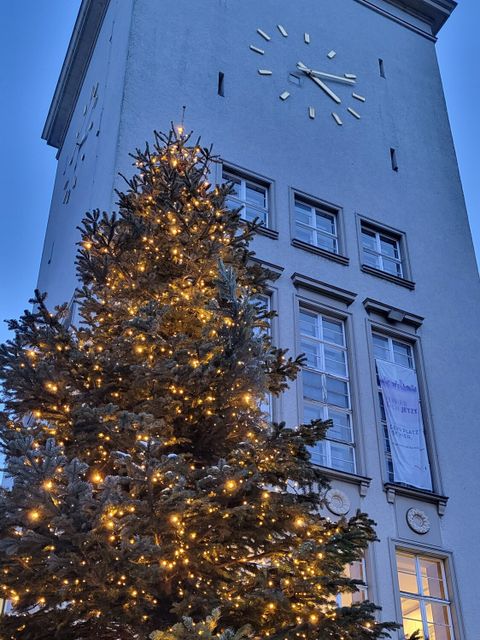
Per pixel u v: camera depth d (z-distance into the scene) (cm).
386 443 1612
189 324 1006
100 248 1060
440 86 2461
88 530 664
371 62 2331
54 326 948
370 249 1933
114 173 1599
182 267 1059
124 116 1703
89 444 841
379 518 1463
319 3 2339
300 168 1920
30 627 778
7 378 892
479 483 1652
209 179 1742
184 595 773
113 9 2205
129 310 1000
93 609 747
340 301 1745
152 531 741
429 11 2598
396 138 2198
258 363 866
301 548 766
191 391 879
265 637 755
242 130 1881
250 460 860
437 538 1509
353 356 1670
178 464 732
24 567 715
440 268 1998
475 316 1967
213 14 2058
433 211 2108
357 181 2009
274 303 1639
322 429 946
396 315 1789
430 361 1794
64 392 892
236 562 845
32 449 698
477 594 1477
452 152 2300
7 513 652
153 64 1847
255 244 1706
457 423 1727
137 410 873
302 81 2108
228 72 1966
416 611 1408
